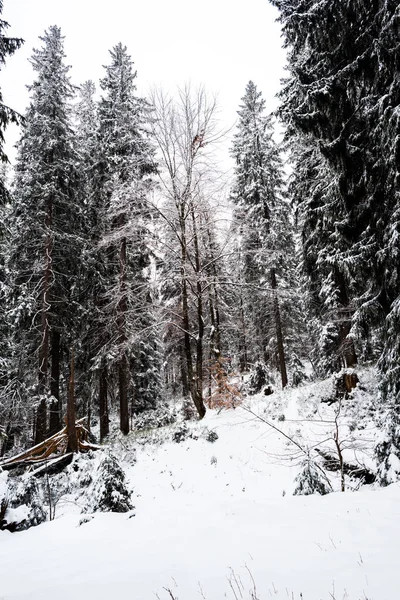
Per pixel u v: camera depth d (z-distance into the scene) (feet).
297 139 49.80
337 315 46.47
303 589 10.83
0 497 29.53
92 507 26.89
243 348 93.30
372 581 10.73
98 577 14.05
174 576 13.10
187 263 51.72
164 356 82.79
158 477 37.93
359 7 30.94
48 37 61.41
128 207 52.39
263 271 73.72
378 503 18.54
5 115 34.27
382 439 24.97
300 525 16.88
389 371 30.45
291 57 47.70
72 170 58.90
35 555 18.98
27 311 53.16
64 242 58.44
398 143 27.84
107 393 78.23
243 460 37.19
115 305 56.24
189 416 58.13
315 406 43.24
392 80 29.99
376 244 32.35
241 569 12.93
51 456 46.11
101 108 67.21
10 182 61.36
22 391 51.85
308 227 51.75
